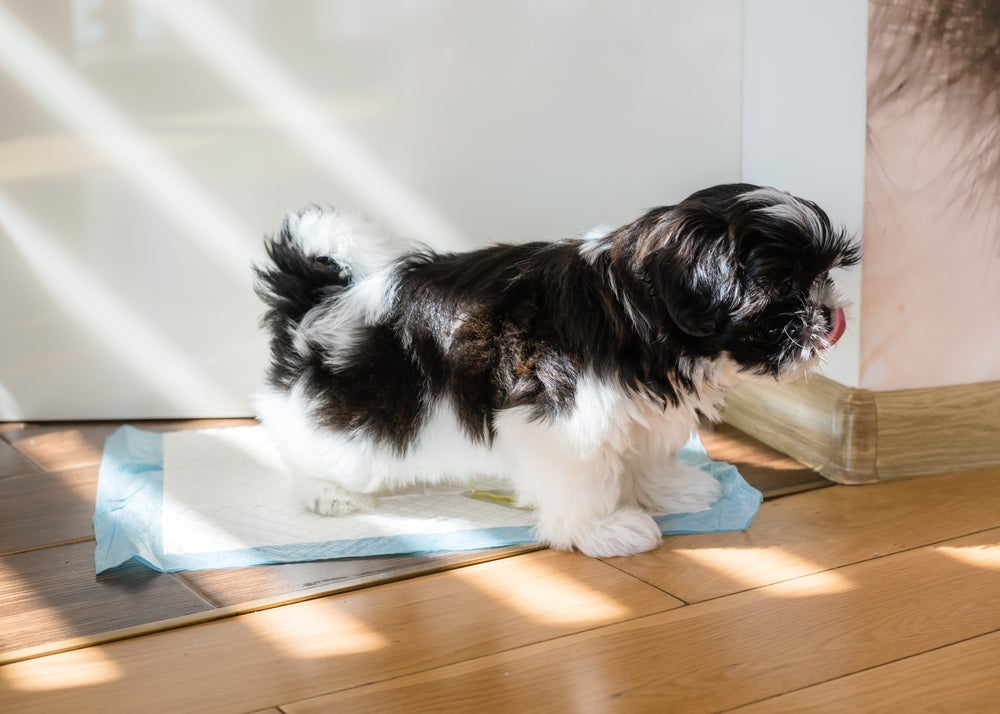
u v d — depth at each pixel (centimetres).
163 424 249
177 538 180
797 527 181
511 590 160
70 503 200
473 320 170
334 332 182
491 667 136
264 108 236
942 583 157
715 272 152
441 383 176
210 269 244
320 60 234
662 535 180
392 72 236
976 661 134
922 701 125
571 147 242
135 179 238
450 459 183
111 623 151
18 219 239
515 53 236
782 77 222
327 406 182
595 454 169
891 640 140
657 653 139
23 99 233
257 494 201
